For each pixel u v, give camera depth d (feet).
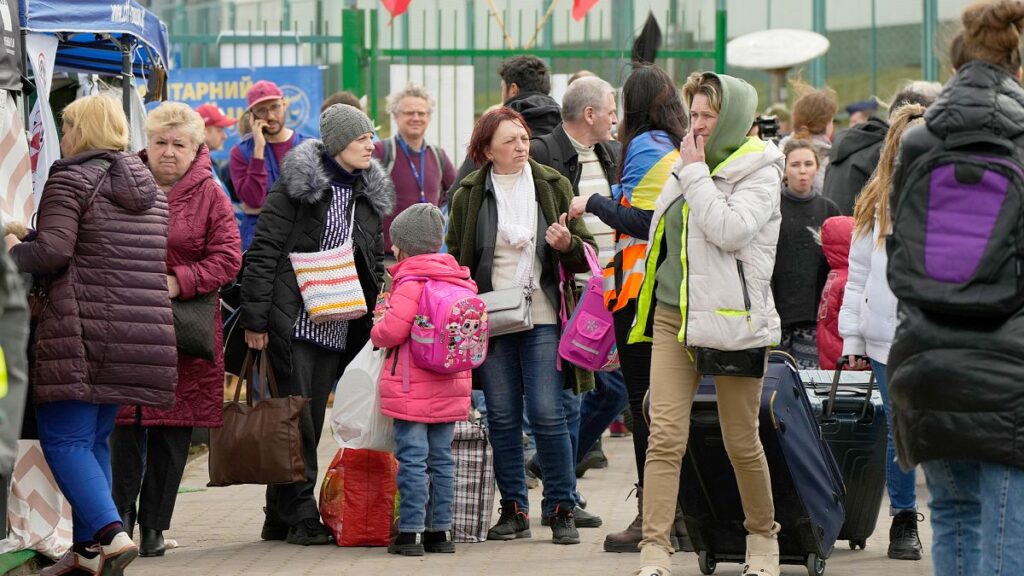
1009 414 20.92
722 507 30.83
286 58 67.05
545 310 35.78
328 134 36.22
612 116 38.19
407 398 34.65
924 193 21.48
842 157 46.98
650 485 28.94
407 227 34.86
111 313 29.94
